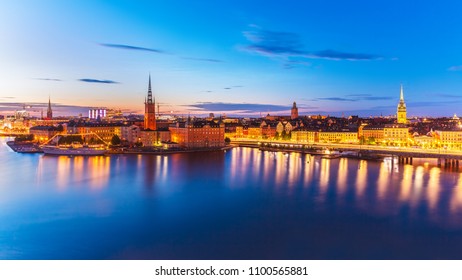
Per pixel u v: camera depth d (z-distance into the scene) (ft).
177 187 655.76
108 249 381.19
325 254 370.12
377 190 634.43
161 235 417.69
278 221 465.47
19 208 515.91
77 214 490.49
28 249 380.99
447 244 393.50
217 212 502.79
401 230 432.66
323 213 497.46
